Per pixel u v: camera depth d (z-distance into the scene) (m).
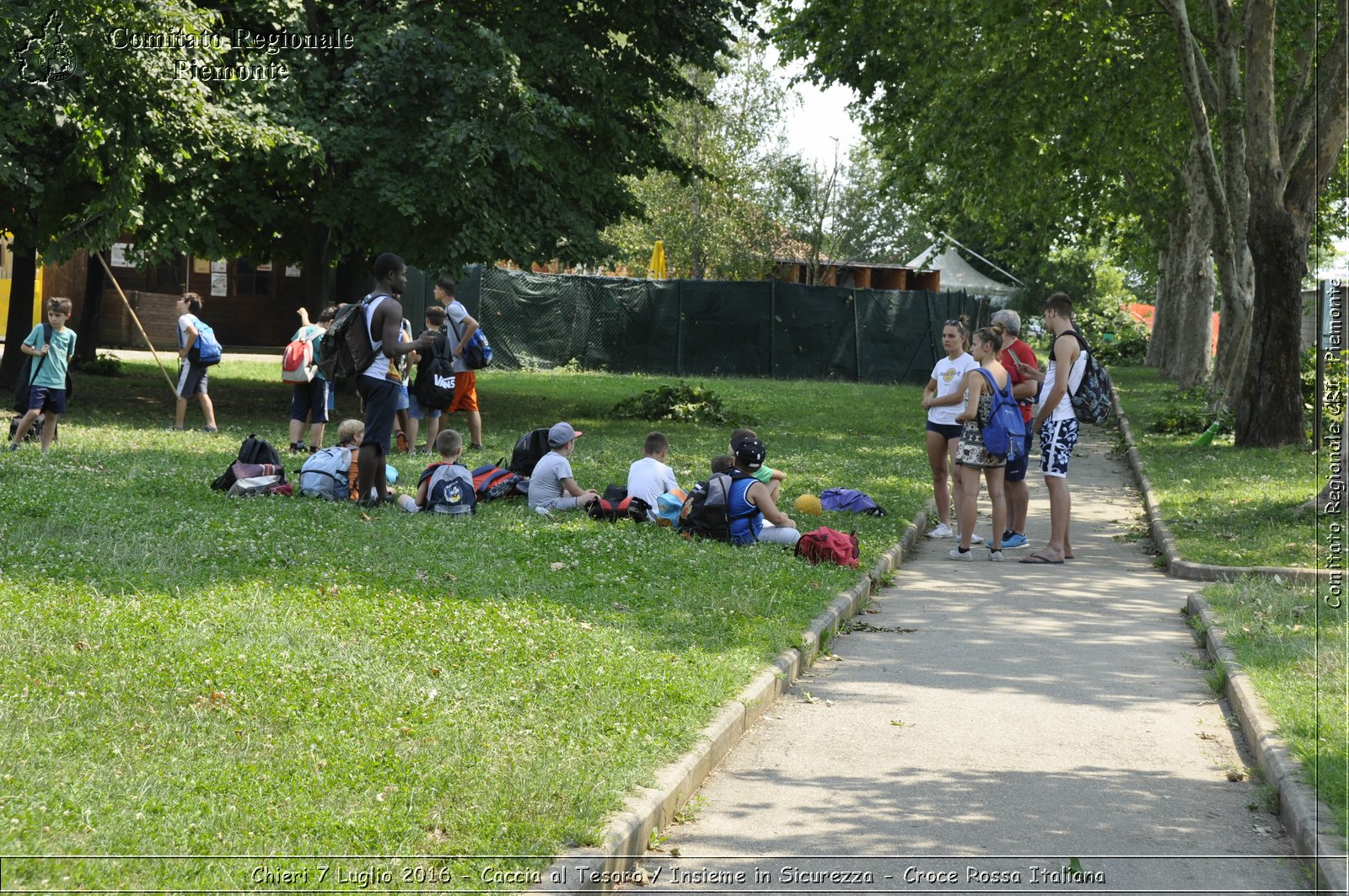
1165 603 10.09
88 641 6.41
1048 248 44.31
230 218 22.17
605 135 22.84
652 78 23.47
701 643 7.70
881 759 6.32
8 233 21.25
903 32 25.98
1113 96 25.89
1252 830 5.45
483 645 7.12
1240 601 9.28
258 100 18.78
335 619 7.36
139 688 5.81
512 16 21.61
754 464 11.19
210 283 41.16
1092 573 11.34
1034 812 5.64
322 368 11.31
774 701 7.24
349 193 19.92
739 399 29.55
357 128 19.11
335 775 5.09
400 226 20.20
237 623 7.04
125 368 29.83
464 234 19.70
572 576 9.28
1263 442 20.45
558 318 37.31
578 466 15.67
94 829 4.34
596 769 5.41
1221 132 22.72
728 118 49.53
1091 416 11.83
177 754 5.15
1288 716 6.43
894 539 11.90
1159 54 24.95
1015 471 12.42
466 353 16.73
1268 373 20.39
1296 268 20.11
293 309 42.38
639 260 53.84
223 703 5.75
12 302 22.28
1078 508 15.66
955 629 9.18
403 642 7.04
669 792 5.38
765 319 38.31
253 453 12.14
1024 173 27.98
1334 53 19.69
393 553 9.41
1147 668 8.15
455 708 6.04
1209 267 33.88
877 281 60.31
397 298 11.38
